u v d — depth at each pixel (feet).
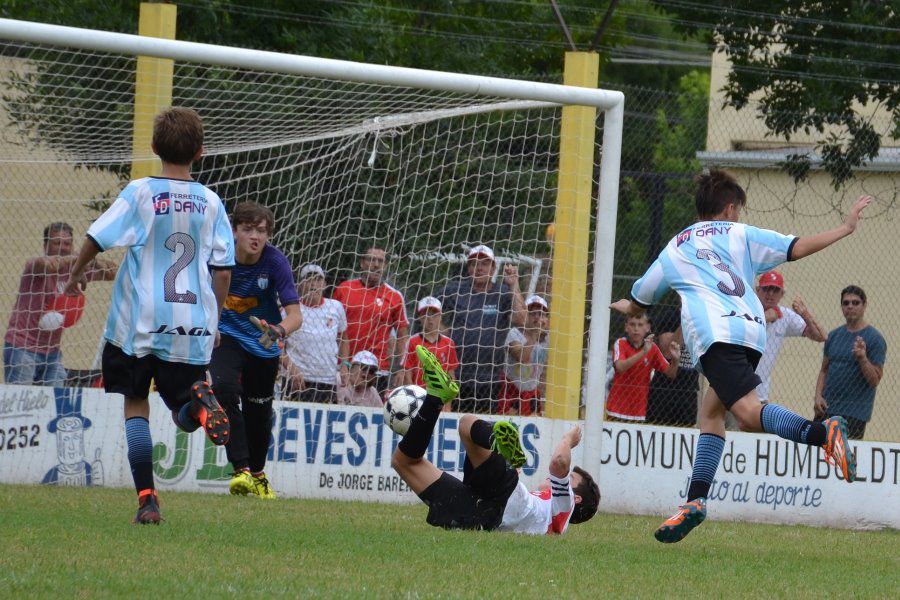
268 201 116.16
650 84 338.95
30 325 99.71
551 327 108.78
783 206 126.72
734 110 150.00
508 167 118.52
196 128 63.10
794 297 131.75
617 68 327.26
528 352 110.11
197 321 61.67
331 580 45.80
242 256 81.00
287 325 80.33
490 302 109.19
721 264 66.13
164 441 101.35
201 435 102.32
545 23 197.47
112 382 61.77
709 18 156.46
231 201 116.67
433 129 120.78
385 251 116.47
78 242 119.55
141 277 60.95
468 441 68.64
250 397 84.99
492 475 68.74
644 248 127.13
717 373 63.93
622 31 221.87
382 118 110.83
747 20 153.17
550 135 114.83
